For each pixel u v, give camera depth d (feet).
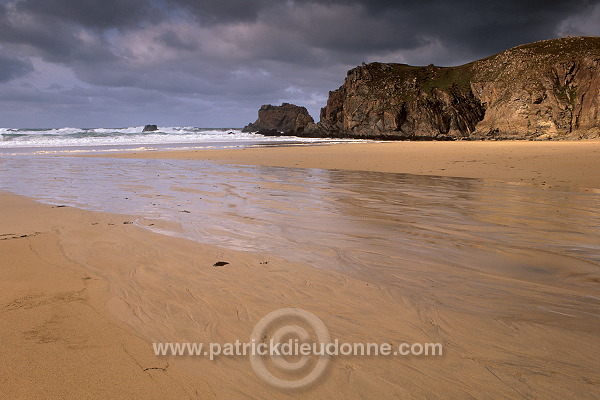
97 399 8.23
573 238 21.36
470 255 18.43
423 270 16.33
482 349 10.18
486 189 40.29
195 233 22.31
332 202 32.71
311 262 17.25
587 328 11.30
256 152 102.22
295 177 51.42
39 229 23.12
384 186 42.75
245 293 13.82
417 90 288.92
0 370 9.17
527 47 286.25
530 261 17.57
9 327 11.28
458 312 12.34
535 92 228.43
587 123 207.92
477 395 8.40
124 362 9.62
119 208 30.04
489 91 265.34
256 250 19.03
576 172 52.03
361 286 14.47
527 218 26.50
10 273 15.84
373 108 289.12
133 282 14.90
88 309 12.58
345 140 232.94
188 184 44.04
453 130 261.44
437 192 38.37
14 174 54.65
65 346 10.29
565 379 8.91
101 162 75.36
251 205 31.30
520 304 13.00
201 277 15.38
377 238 21.39
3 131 290.76
